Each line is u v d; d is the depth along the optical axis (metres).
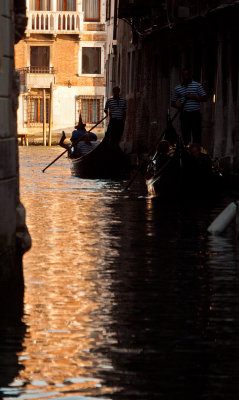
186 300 15.94
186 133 40.22
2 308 15.23
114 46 78.44
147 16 61.50
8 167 18.28
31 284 17.22
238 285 17.25
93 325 14.16
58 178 46.44
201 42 50.41
